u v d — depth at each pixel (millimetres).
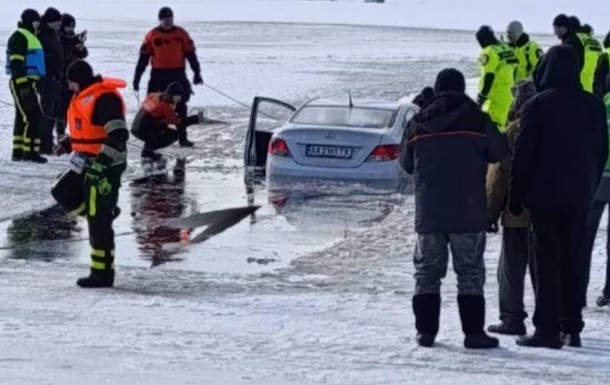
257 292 11883
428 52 53344
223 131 27094
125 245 14461
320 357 9117
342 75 41469
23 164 20984
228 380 8242
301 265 13461
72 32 24266
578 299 9711
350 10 91750
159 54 25062
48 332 9656
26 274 12430
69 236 14898
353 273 13039
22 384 7895
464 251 9430
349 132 18625
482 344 9516
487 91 22391
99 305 10828
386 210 17016
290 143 18828
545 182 9367
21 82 20969
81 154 11938
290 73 41750
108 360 8750
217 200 17859
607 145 9711
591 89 23266
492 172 9961
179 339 9586
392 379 8453
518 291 10141
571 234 9578
